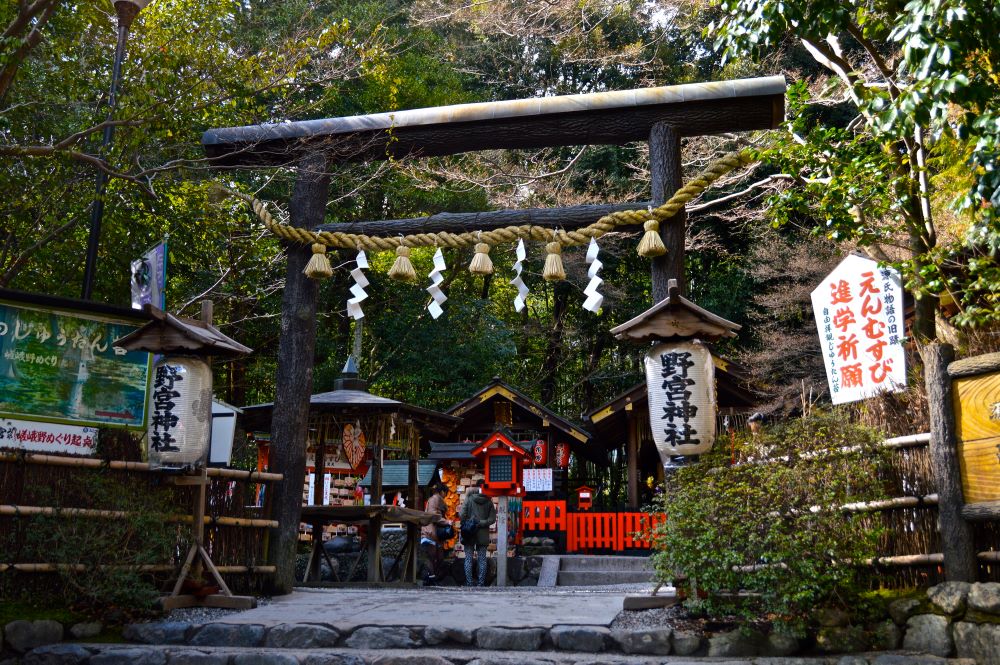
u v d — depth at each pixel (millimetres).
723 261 21016
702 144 15250
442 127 8250
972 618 5012
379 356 20125
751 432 6602
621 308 22203
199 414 6996
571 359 24141
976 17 4973
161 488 6984
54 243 11445
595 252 7363
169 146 10555
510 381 23703
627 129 7762
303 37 11664
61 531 6230
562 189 17531
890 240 7293
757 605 5645
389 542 14156
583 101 7762
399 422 11547
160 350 7031
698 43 20469
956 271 7238
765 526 5602
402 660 5332
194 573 6895
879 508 5918
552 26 16156
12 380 6766
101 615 6188
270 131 8617
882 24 6434
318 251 8156
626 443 18109
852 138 6766
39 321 6977
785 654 5312
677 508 5898
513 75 20828
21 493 6320
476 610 6406
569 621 5809
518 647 5531
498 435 12398
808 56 18047
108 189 10867
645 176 16875
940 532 5500
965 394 5539
